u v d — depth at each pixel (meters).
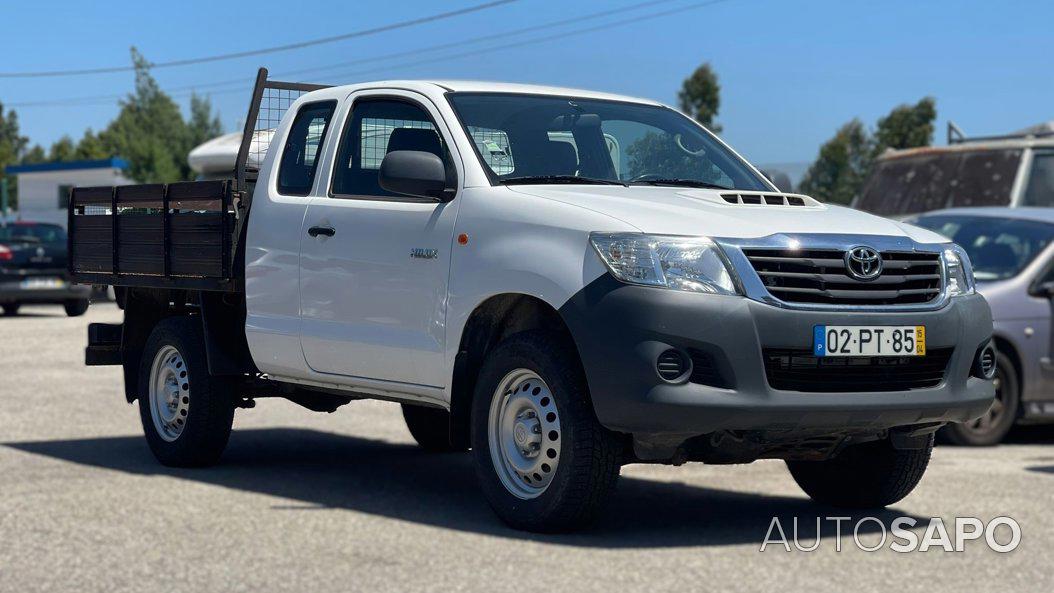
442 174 6.50
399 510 6.70
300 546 5.73
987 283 10.30
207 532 6.04
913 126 49.69
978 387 6.32
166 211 8.29
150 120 104.12
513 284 6.05
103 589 4.93
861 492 6.86
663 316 5.59
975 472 8.33
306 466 8.32
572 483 5.86
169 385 8.30
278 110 8.45
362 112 7.36
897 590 5.02
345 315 7.06
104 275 8.94
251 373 8.06
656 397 5.57
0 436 9.41
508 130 6.86
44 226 24.61
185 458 8.09
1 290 23.41
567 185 6.58
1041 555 5.71
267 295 7.59
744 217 6.00
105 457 8.50
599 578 5.14
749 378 5.65
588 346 5.71
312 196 7.44
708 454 5.94
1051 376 10.19
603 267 5.74
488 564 5.38
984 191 17.67
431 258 6.53
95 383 13.07
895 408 5.93
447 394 6.52
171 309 8.82
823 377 5.85
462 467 8.39
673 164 7.25
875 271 5.93
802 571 5.33
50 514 6.46
